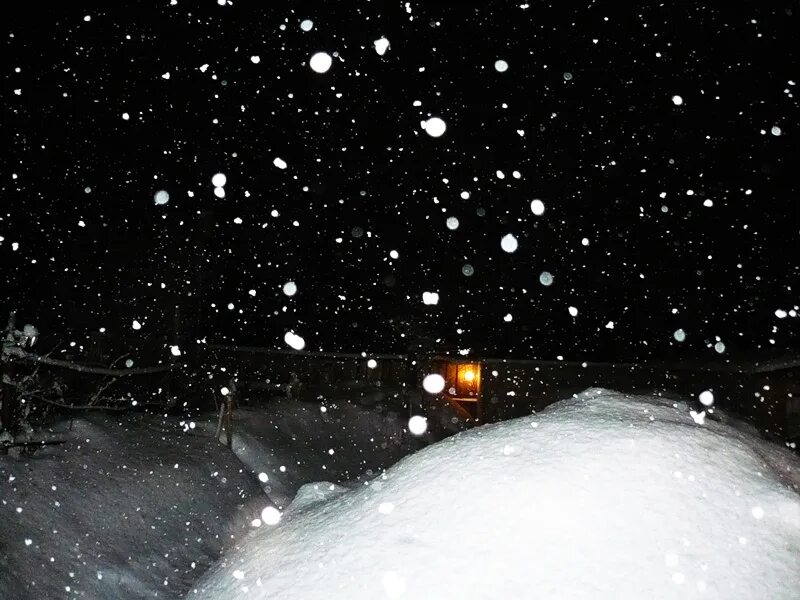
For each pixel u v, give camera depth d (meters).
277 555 3.19
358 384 17.14
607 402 4.13
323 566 2.88
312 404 14.27
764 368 14.91
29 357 6.39
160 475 6.97
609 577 2.46
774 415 15.01
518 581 2.50
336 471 11.16
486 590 2.48
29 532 5.02
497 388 17.59
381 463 12.88
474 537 2.77
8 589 4.34
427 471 3.42
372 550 2.87
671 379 16.50
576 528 2.73
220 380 13.93
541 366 17.59
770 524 2.78
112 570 5.18
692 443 3.32
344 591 2.66
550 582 2.47
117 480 6.42
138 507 6.21
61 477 5.94
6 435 6.00
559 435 3.46
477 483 3.13
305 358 16.78
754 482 3.04
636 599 2.36
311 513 3.71
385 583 2.58
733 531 2.71
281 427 11.95
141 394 11.62
